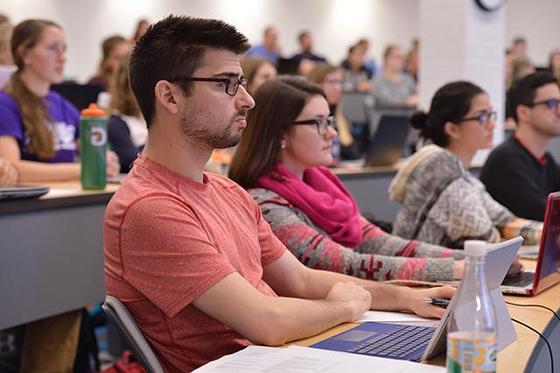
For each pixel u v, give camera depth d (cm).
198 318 162
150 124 170
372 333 170
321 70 539
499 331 158
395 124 463
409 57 1073
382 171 453
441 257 246
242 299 156
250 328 156
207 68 166
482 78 562
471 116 301
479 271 127
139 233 156
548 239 205
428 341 161
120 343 387
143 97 169
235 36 170
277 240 200
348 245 247
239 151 239
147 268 156
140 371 277
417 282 211
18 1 973
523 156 354
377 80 925
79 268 296
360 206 437
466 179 288
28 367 311
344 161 547
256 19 1209
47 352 309
